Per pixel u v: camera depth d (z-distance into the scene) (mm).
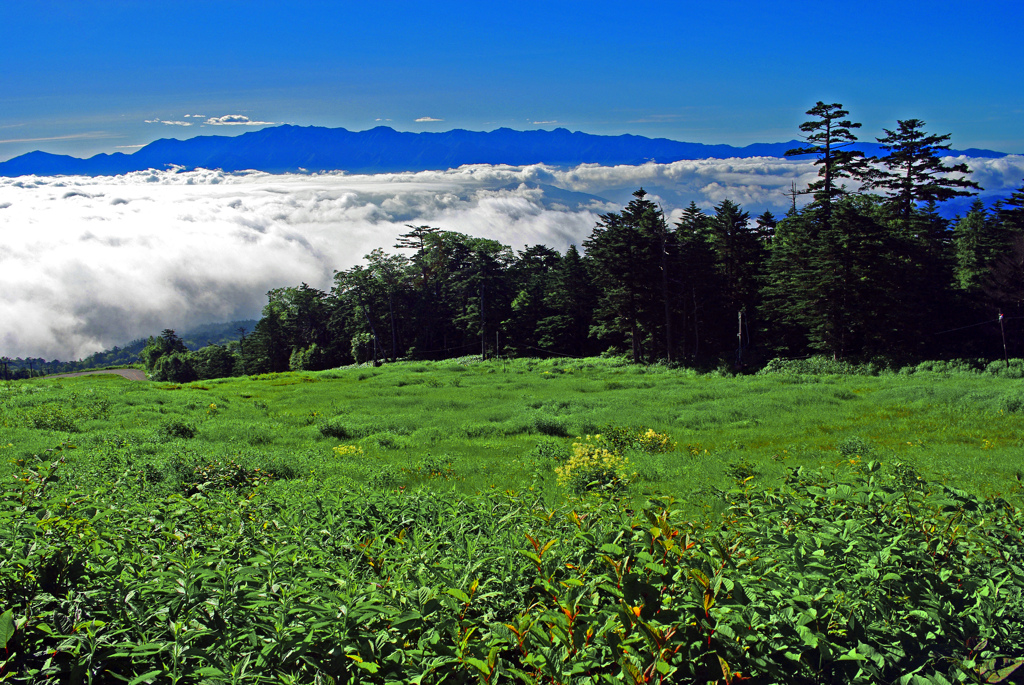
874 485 5934
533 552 4387
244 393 45281
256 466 14992
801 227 56312
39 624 3459
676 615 3693
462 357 87875
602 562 4594
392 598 3932
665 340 67062
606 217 61312
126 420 27141
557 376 54625
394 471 16375
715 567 4129
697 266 60781
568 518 5750
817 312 49938
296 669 3635
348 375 59906
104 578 4145
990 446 17703
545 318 79562
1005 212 58969
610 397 37125
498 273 86250
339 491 11266
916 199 54469
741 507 6535
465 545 5508
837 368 46688
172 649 3348
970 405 24828
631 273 59062
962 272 59031
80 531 5055
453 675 3580
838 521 5254
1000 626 4078
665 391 38875
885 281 48094
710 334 65500
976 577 4691
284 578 4535
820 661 3680
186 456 15047
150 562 4711
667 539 4199
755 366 54750
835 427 22891
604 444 19094
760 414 27531
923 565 4863
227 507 8297
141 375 194125
